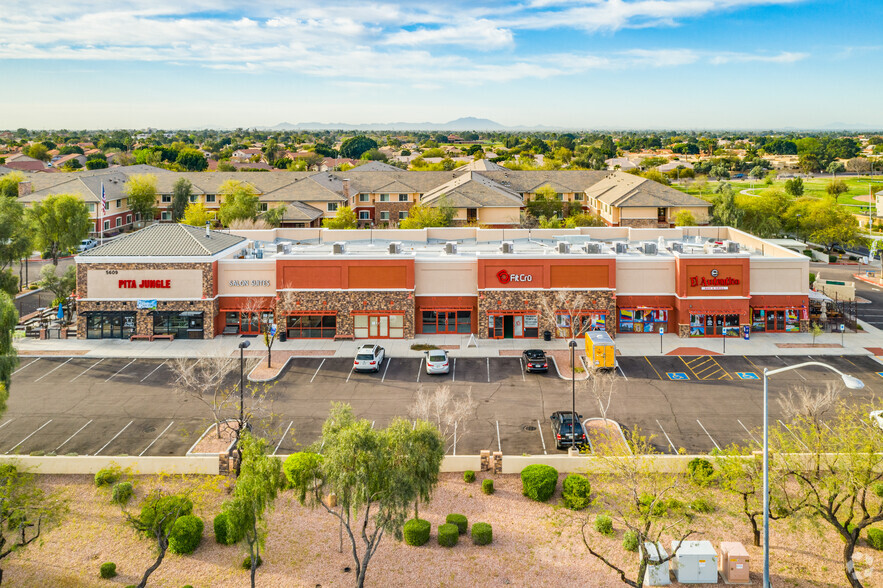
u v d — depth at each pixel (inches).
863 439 1210.0
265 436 1684.3
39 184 4761.3
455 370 2197.3
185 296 2519.7
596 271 2506.2
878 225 5088.6
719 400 1915.6
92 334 2549.2
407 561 1213.1
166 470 1502.2
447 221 4097.0
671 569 1173.7
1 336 1648.6
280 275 2519.7
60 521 1224.2
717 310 2497.5
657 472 1306.6
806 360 2245.3
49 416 1830.7
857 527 1108.5
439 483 1472.7
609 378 2032.5
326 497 1425.9
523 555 1225.4
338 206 4662.9
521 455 1592.0
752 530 1279.5
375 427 1758.1
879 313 2874.0
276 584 1156.5
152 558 1235.2
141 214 4958.2
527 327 2534.5
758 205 4392.2
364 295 2519.7
